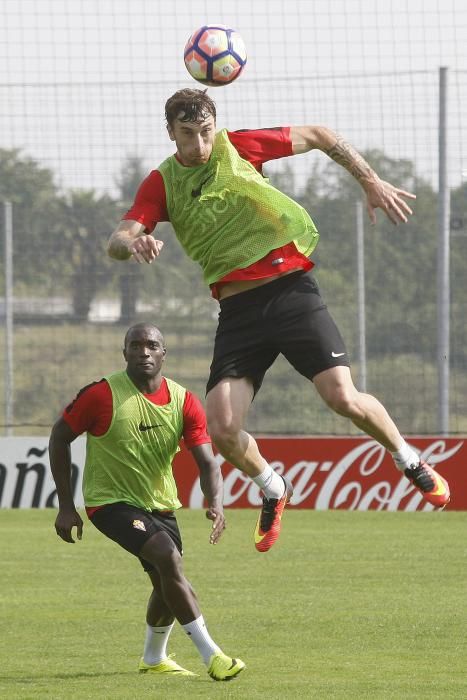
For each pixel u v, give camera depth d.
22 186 45.81
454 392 43.34
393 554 32.91
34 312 45.78
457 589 27.28
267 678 18.47
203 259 17.81
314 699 16.88
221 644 21.39
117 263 46.09
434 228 45.50
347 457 41.16
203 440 19.62
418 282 45.22
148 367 19.19
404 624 23.05
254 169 17.59
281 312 17.61
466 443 40.88
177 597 18.47
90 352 46.00
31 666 19.56
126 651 20.89
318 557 32.50
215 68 18.56
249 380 17.88
